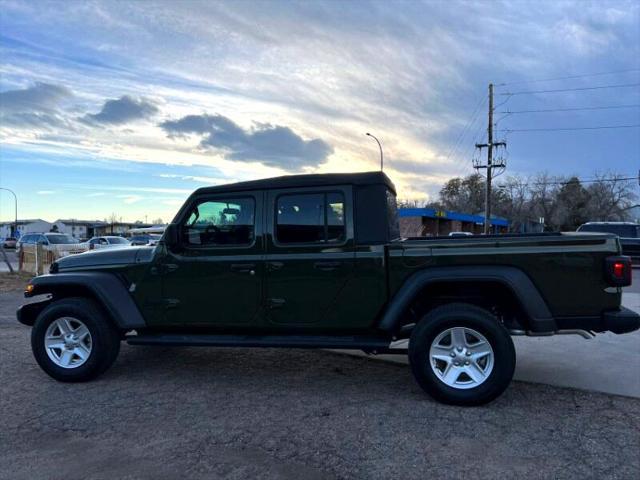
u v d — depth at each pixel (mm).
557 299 4328
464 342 4461
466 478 3217
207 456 3539
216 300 5000
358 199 4773
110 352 5219
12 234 86812
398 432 3914
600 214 72312
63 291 5531
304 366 5836
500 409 4383
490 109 41344
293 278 4820
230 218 5047
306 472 3309
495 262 4418
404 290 4555
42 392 4930
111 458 3520
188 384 5172
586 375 5387
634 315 4203
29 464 3436
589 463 3404
